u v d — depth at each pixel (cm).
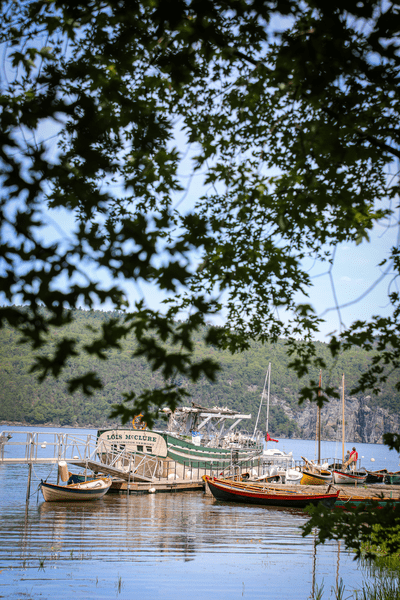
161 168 579
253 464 4531
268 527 2150
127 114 518
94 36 530
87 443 2942
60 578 1304
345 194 534
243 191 648
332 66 437
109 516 2195
